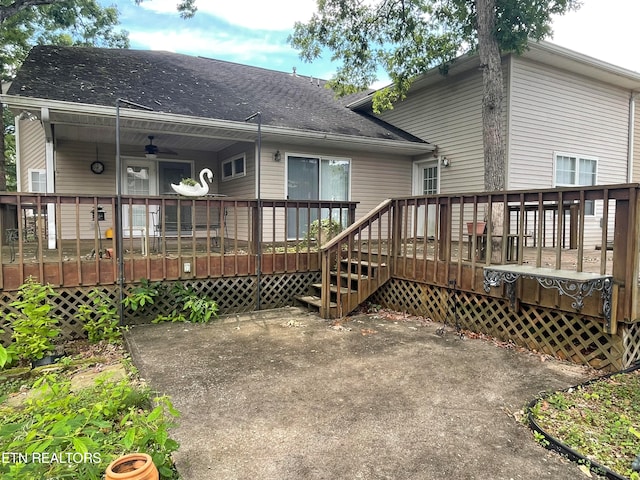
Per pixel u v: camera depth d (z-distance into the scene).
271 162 8.33
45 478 1.68
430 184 10.00
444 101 9.51
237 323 5.17
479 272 4.54
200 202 5.52
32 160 10.51
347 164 9.38
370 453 2.26
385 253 6.48
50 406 2.39
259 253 5.89
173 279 5.34
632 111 10.38
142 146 9.30
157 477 1.72
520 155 8.41
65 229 8.98
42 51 8.87
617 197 3.35
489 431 2.49
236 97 9.28
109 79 8.06
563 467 2.12
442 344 4.27
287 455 2.24
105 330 4.60
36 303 4.06
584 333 3.74
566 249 8.52
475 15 7.57
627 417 2.61
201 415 2.71
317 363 3.70
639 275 3.41
